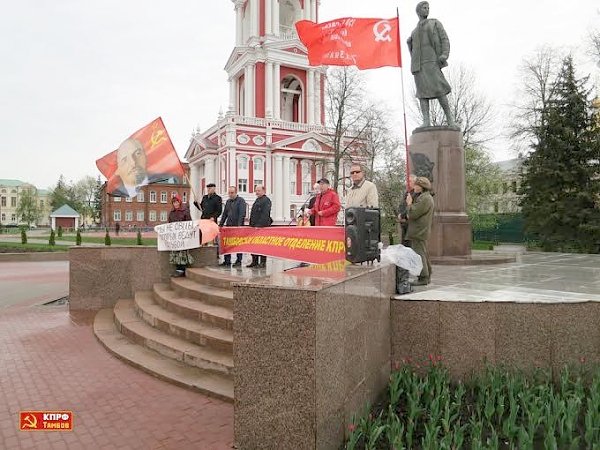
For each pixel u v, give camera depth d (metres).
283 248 7.79
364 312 4.04
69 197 103.44
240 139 44.88
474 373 4.81
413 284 6.29
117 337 6.93
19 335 7.42
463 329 4.86
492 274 8.05
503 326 4.79
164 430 3.94
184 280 8.43
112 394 4.77
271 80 47.47
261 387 3.21
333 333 3.30
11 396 4.77
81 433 3.92
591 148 22.97
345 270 4.26
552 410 3.78
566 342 4.74
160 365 5.49
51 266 19.27
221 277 7.49
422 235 6.30
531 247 25.64
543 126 24.08
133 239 36.34
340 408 3.42
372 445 3.23
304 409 3.05
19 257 21.45
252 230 8.61
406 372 4.52
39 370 5.59
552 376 4.72
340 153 35.78
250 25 48.47
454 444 3.28
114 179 9.35
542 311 4.74
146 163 9.28
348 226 4.74
